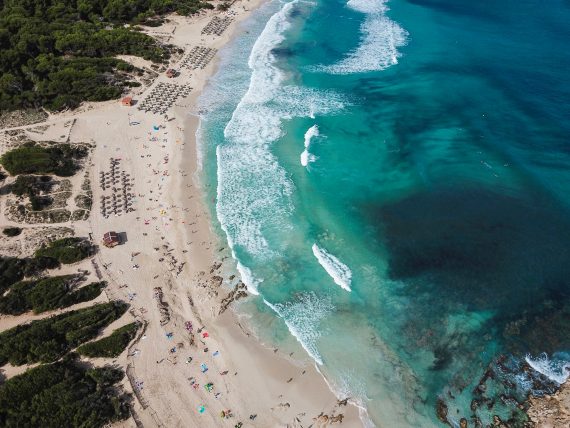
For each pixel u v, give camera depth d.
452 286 51.22
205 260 54.03
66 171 63.19
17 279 50.09
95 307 47.88
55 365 42.56
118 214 58.59
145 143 70.25
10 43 84.56
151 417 40.22
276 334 46.94
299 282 51.97
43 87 76.75
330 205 61.38
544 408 40.47
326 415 40.69
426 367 44.25
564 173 63.59
